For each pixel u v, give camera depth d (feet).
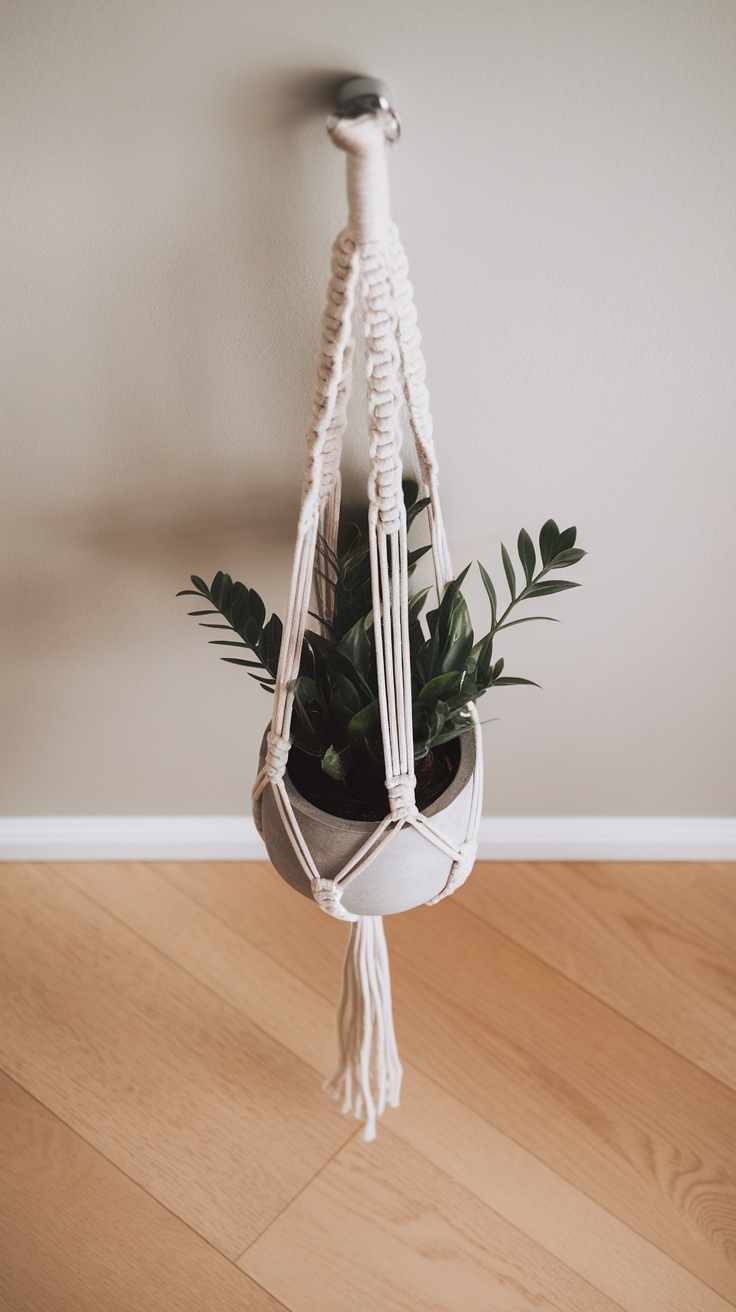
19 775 4.16
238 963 4.21
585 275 2.61
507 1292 3.50
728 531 3.23
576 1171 3.74
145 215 2.50
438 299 2.66
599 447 3.00
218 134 2.37
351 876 2.70
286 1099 3.90
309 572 2.48
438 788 2.81
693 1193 3.69
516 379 2.83
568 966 4.22
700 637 3.58
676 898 4.41
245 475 3.07
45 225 2.52
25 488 3.12
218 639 3.59
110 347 2.77
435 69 2.26
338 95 2.30
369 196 1.98
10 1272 3.50
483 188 2.45
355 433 2.92
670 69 2.27
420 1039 4.03
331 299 2.16
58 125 2.35
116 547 3.29
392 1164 3.76
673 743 4.00
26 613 3.51
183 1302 3.47
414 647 2.82
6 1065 3.94
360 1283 3.51
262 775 2.74
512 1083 3.93
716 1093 3.91
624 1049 4.01
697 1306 3.48
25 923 4.30
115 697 3.83
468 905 4.37
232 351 2.77
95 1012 4.08
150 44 2.23
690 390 2.86
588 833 4.39
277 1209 3.66
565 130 2.36
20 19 2.19
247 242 2.55
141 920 4.33
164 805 4.31
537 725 3.92
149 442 2.99
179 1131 3.82
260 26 2.20
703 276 2.62
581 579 3.37
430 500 2.65
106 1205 3.65
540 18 2.19
